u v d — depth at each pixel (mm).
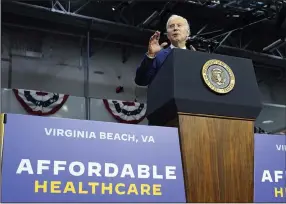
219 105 1581
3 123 1245
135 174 1359
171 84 1562
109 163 1334
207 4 9172
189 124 1521
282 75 12367
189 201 1413
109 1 9453
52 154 1269
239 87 1649
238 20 9977
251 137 1608
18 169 1215
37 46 10070
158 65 1875
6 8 8305
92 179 1294
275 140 1653
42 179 1231
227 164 1523
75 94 10258
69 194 1254
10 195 1182
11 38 9797
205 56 1638
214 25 10086
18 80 9703
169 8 9008
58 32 10008
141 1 9180
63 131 1306
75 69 10398
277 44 9977
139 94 11062
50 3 8969
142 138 1414
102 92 10609
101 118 9586
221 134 1557
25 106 8836
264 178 1572
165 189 1393
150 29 9523
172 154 1448
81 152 1307
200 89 1571
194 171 1459
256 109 1649
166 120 1653
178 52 1599
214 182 1479
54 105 9070
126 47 11078
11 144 1232
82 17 8891
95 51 10727
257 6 9289
